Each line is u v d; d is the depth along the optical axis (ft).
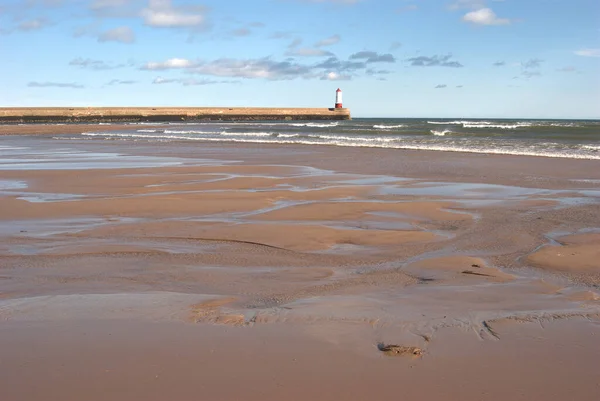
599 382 10.81
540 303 16.12
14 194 39.65
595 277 19.22
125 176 49.29
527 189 41.50
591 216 30.83
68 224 29.30
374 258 22.48
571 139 98.48
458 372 11.27
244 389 10.51
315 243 24.95
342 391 10.46
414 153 73.82
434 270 20.44
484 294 17.11
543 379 10.96
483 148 78.54
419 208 33.14
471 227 28.30
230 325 14.02
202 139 112.98
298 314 14.97
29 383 10.73
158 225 28.78
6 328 13.82
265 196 37.68
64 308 15.61
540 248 23.53
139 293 17.44
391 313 15.06
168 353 12.14
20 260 22.16
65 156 73.87
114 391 10.41
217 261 22.03
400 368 11.43
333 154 73.72
